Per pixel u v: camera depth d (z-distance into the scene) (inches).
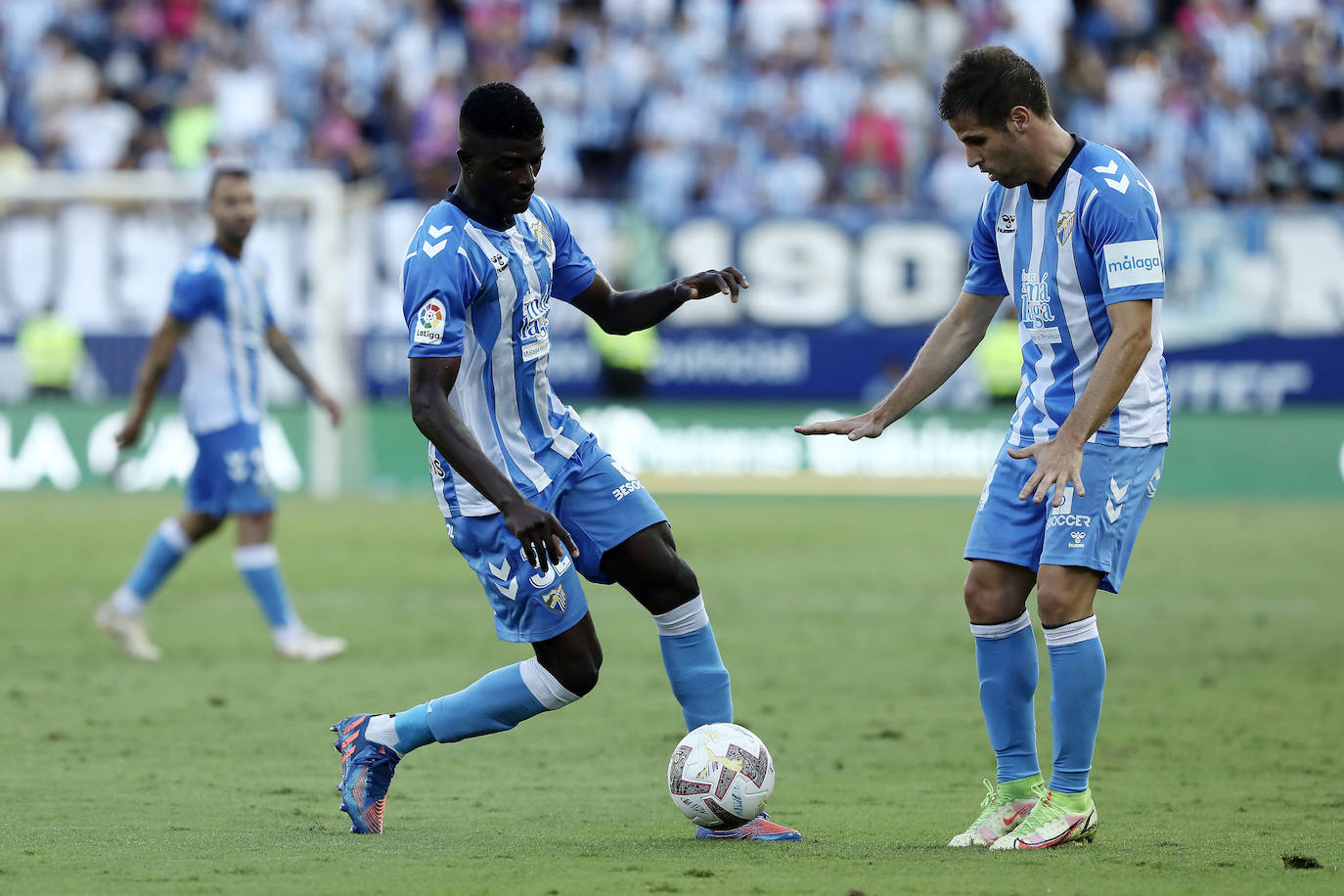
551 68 2810.0
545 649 631.8
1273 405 2320.4
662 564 634.8
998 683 628.4
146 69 2942.9
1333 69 2851.9
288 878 534.3
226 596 1525.6
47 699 998.4
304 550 1830.7
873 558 1771.7
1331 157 2736.2
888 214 2340.1
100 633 1294.3
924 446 2373.3
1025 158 605.6
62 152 2822.3
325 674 1101.1
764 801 614.5
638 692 1041.5
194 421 1152.2
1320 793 724.0
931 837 625.9
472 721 634.8
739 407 2383.1
